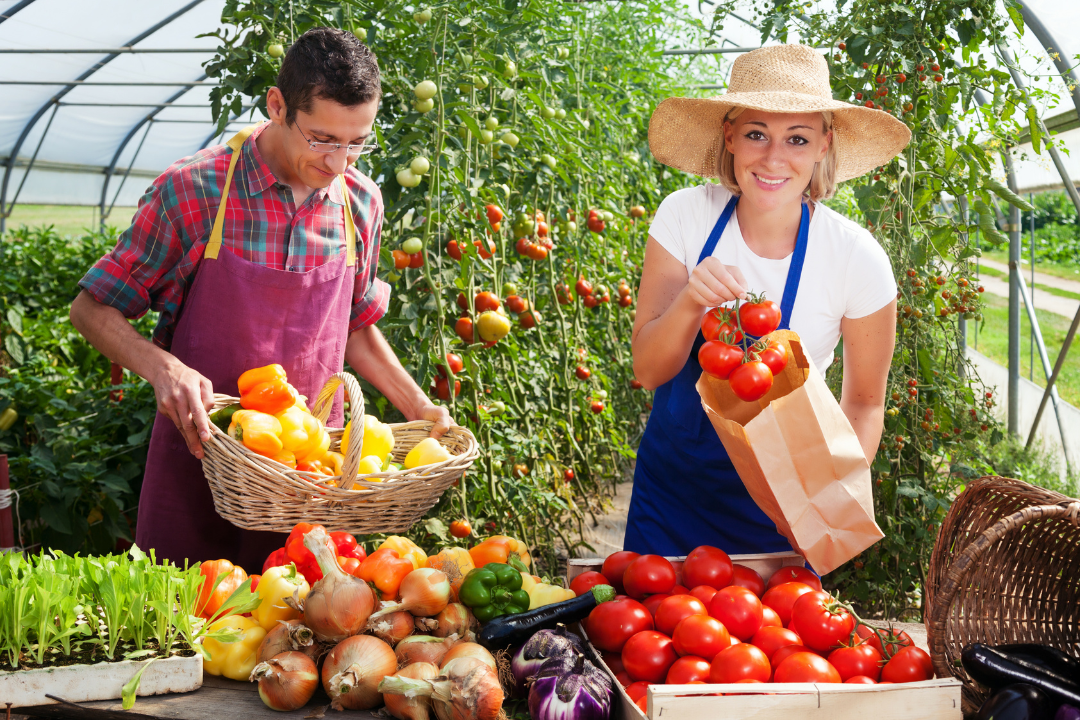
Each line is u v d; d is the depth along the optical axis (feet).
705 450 6.02
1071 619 4.47
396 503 5.17
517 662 4.20
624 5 16.84
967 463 12.15
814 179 5.81
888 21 10.61
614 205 16.53
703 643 4.12
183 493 6.49
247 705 4.08
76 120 28.63
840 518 4.54
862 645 4.26
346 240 6.46
